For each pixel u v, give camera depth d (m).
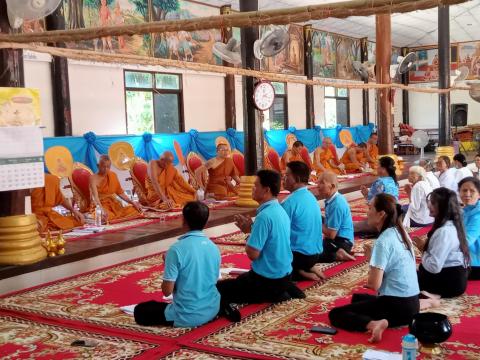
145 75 11.95
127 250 6.16
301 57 17.22
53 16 9.66
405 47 23.41
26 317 4.28
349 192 10.56
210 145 12.40
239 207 8.41
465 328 3.69
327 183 5.62
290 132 15.02
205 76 13.41
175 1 12.40
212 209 8.24
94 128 10.82
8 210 5.22
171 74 12.56
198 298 3.86
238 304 4.37
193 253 3.82
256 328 3.82
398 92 23.53
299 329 3.78
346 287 4.75
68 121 10.16
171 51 12.42
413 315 3.46
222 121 13.97
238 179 9.35
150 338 3.71
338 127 16.95
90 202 7.71
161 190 8.27
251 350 3.44
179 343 3.59
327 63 18.45
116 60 5.38
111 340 3.72
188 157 9.69
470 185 4.62
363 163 13.75
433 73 23.08
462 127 22.84
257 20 3.59
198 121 13.25
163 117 12.45
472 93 14.36
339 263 5.56
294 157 11.44
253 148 8.50
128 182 10.73
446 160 8.05
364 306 3.71
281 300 4.37
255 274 4.31
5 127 5.14
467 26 20.31
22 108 5.24
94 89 10.79
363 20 18.16
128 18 11.32
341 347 3.43
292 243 4.90
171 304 3.92
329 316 3.79
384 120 12.23
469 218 4.64
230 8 13.63
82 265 5.63
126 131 11.48
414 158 19.34
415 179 7.11
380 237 3.60
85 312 4.33
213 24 3.76
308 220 4.88
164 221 7.45
